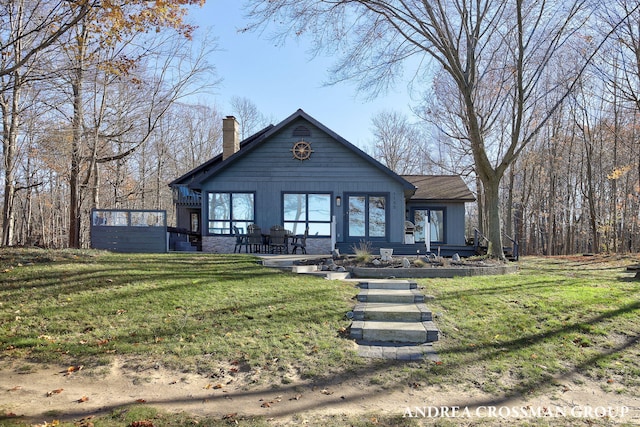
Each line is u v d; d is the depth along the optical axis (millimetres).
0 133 16094
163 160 37750
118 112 19031
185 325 6730
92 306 7324
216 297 7938
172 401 4637
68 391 4809
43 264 9516
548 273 11898
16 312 7000
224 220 17703
